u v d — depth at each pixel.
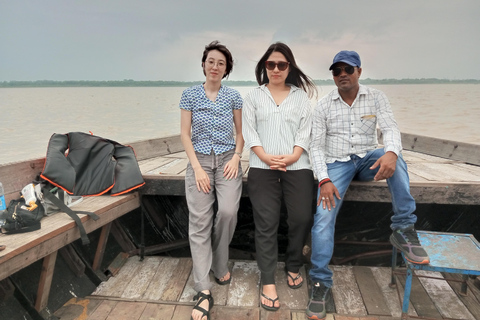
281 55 2.19
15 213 1.81
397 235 2.05
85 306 2.17
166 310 2.13
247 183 2.35
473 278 2.43
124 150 2.64
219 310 2.11
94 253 2.60
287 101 2.25
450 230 2.99
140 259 2.75
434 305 2.16
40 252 1.76
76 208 2.19
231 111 2.30
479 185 2.37
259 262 2.18
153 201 3.05
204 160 2.24
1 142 10.92
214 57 2.15
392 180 2.07
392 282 2.34
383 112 2.18
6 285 1.92
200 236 2.14
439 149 3.82
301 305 2.16
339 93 2.24
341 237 3.17
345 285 2.38
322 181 2.11
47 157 2.25
